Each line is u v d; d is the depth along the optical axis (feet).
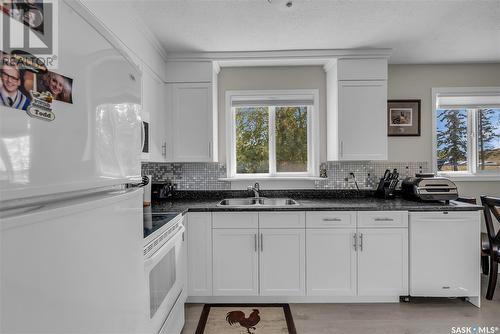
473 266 7.25
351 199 9.05
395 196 9.41
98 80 2.33
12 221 1.47
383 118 8.69
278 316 6.93
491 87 10.00
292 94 9.84
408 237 7.39
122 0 5.83
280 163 10.14
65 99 1.91
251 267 7.52
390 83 10.09
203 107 8.84
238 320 6.77
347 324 6.56
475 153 10.52
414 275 7.33
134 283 2.94
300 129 10.12
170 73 8.82
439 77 10.07
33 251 1.59
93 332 2.12
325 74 9.83
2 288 1.42
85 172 2.13
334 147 9.04
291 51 8.74
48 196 1.91
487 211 7.55
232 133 10.06
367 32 7.63
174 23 7.01
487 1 6.25
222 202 8.86
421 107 10.08
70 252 1.88
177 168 9.84
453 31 7.63
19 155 1.55
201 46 8.35
